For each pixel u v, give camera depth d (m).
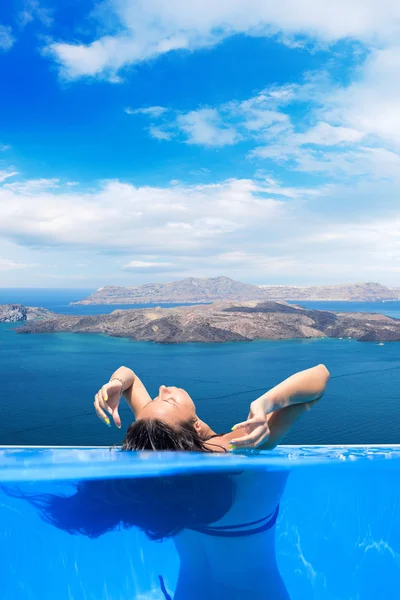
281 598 1.29
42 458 1.31
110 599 1.22
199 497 1.25
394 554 1.40
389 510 1.40
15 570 1.18
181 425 1.60
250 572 1.29
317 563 1.35
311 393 1.70
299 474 1.32
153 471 1.22
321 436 46.94
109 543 1.22
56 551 1.20
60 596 1.20
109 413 1.74
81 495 1.20
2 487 1.17
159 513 1.23
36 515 1.19
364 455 1.43
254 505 1.30
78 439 45.66
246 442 1.46
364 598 1.36
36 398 63.38
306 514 1.34
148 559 1.25
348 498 1.37
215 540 1.28
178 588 1.25
